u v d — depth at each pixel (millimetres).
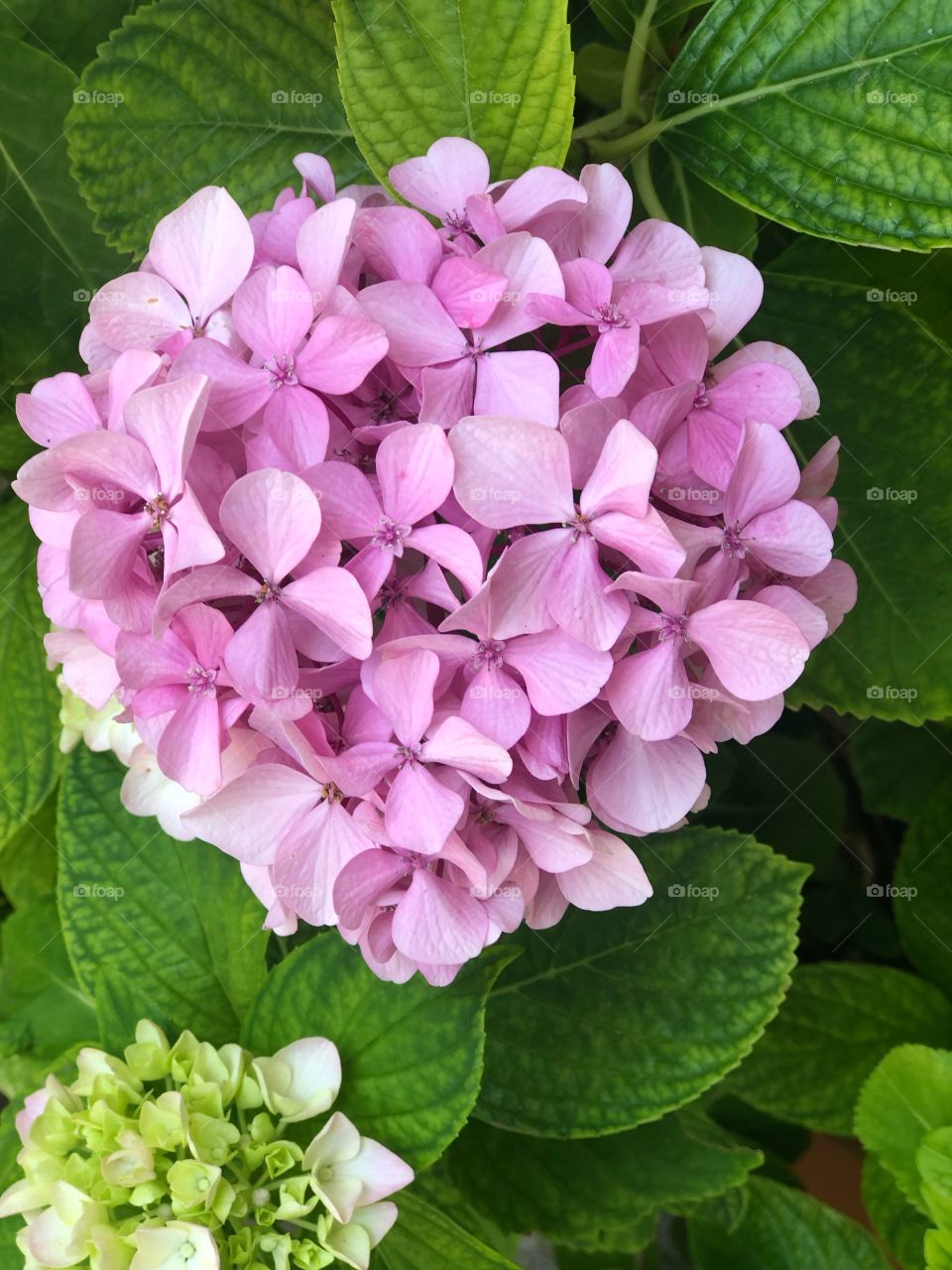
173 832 352
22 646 441
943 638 392
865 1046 462
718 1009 408
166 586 281
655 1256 535
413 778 285
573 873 325
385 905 306
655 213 369
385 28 327
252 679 281
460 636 285
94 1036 472
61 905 418
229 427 293
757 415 308
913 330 389
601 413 285
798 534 300
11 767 446
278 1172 350
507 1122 410
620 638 292
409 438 278
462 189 325
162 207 389
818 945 516
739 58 345
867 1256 442
